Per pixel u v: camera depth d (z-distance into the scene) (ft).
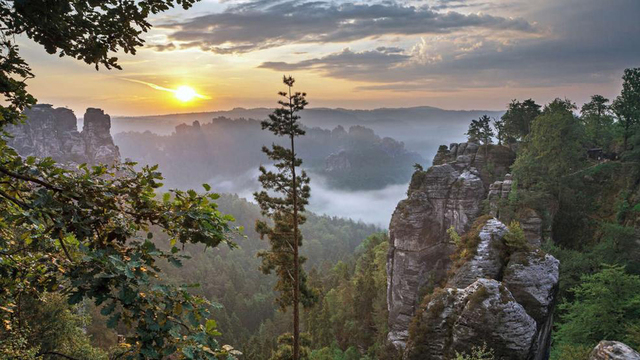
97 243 16.62
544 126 205.87
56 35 18.19
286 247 96.99
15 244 19.42
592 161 234.79
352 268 491.72
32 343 73.67
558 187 200.34
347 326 261.44
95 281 14.10
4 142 17.60
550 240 182.19
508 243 110.83
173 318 14.92
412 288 214.07
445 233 217.97
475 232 118.62
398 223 220.23
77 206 16.33
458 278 109.19
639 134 208.74
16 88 19.60
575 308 132.98
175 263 16.21
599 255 168.45
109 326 13.85
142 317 14.28
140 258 15.96
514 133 272.51
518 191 195.62
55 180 16.98
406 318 211.61
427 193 221.25
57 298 78.89
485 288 86.63
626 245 168.96
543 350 92.32
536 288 95.76
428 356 87.15
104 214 16.63
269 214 97.86
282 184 93.45
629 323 114.93
